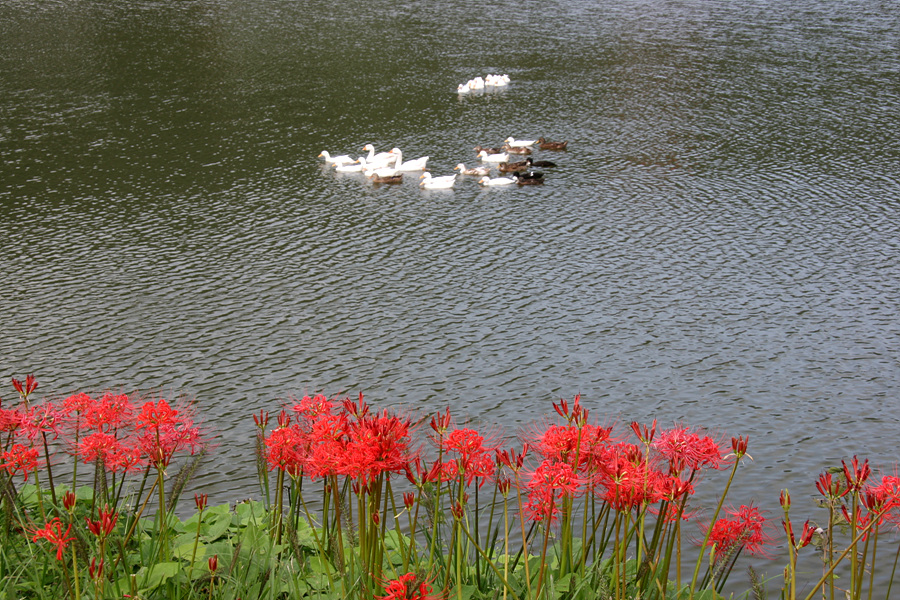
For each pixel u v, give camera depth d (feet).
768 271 102.68
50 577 21.20
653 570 19.48
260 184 134.10
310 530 23.82
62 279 99.04
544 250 109.19
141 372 78.95
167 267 102.99
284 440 20.75
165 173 137.59
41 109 170.60
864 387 77.46
